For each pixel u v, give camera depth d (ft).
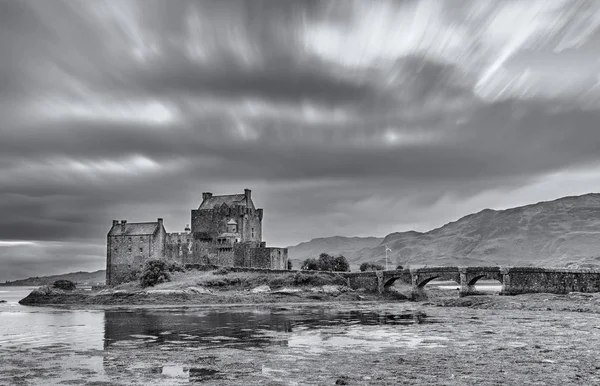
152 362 175.73
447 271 504.84
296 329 265.75
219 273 569.23
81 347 211.41
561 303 368.27
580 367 155.74
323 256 642.22
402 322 295.28
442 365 162.20
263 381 145.69
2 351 203.51
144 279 546.67
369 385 137.69
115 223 636.89
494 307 385.70
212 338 233.76
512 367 156.97
